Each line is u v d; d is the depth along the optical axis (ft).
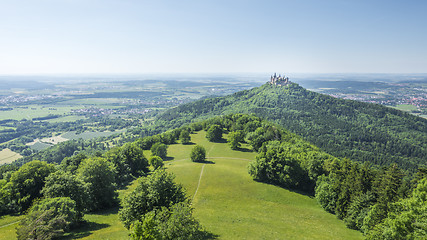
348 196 193.47
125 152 319.88
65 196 153.38
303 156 312.09
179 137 489.67
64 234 137.18
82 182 169.07
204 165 319.88
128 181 282.36
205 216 174.29
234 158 367.25
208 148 427.33
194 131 581.12
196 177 271.08
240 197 225.15
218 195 225.56
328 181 246.06
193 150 343.87
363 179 193.26
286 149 349.20
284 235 146.82
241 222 165.78
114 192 205.46
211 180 262.88
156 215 105.81
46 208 132.87
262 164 268.82
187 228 98.12
